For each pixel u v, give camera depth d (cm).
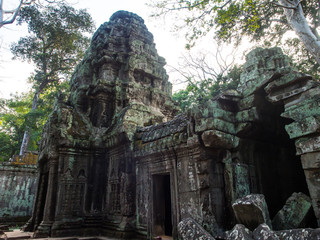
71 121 1128
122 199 912
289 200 521
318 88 472
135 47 1449
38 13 1898
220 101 632
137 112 1027
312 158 459
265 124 637
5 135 3017
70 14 1944
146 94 1352
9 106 3081
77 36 2170
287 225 480
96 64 1424
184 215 668
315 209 445
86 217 1021
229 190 597
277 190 688
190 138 640
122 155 982
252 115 605
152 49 1553
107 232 945
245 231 416
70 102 1383
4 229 1282
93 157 1119
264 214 449
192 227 478
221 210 586
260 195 490
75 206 1017
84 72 1447
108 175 1077
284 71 527
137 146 913
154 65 1490
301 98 495
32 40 2200
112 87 1314
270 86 547
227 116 627
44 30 2025
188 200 667
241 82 686
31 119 2372
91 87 1327
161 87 1509
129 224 858
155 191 818
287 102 520
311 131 459
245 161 646
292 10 870
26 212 1703
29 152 1931
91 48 1565
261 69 645
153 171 830
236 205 476
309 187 462
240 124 624
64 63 2477
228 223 579
